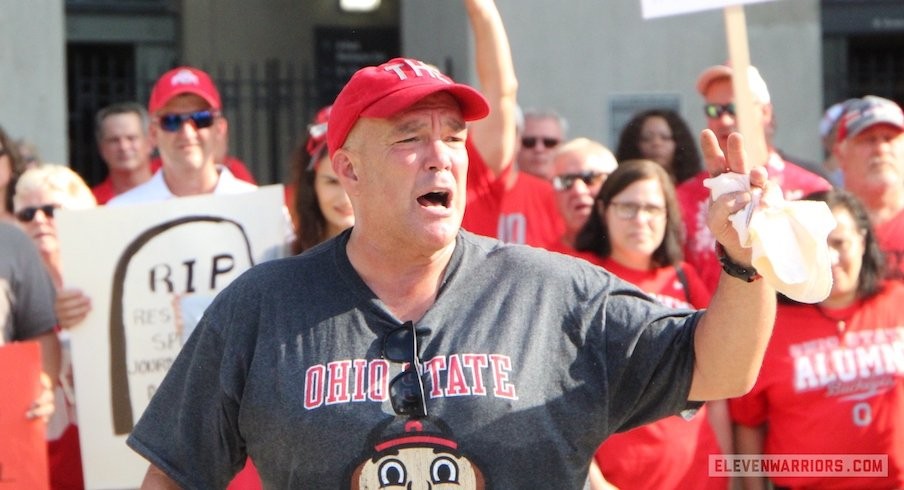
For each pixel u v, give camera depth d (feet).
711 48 36.22
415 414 11.64
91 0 40.40
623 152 26.76
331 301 12.16
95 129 39.42
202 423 12.55
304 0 43.52
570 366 11.99
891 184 23.47
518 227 24.77
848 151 23.81
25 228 22.33
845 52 40.91
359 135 12.08
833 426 19.43
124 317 19.75
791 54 36.81
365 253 12.28
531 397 11.75
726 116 24.38
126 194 23.15
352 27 43.83
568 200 23.72
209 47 42.29
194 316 19.70
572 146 24.17
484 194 21.01
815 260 10.99
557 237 24.35
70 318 19.63
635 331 12.05
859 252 19.49
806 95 36.83
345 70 43.78
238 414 12.29
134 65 40.98
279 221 19.88
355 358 11.89
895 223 23.18
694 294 20.68
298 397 11.82
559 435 11.81
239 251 19.80
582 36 35.99
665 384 12.10
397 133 11.88
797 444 19.62
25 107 34.32
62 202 22.26
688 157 26.53
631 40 36.06
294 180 19.89
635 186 20.36
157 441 12.69
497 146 20.89
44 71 34.45
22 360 18.62
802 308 19.70
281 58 43.21
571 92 36.04
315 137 19.56
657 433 19.11
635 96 36.09
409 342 11.90
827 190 19.89
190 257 19.76
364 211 12.16
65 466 20.90
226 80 42.11
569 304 12.17
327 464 11.68
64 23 37.70
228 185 23.43
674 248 20.72
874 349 19.52
